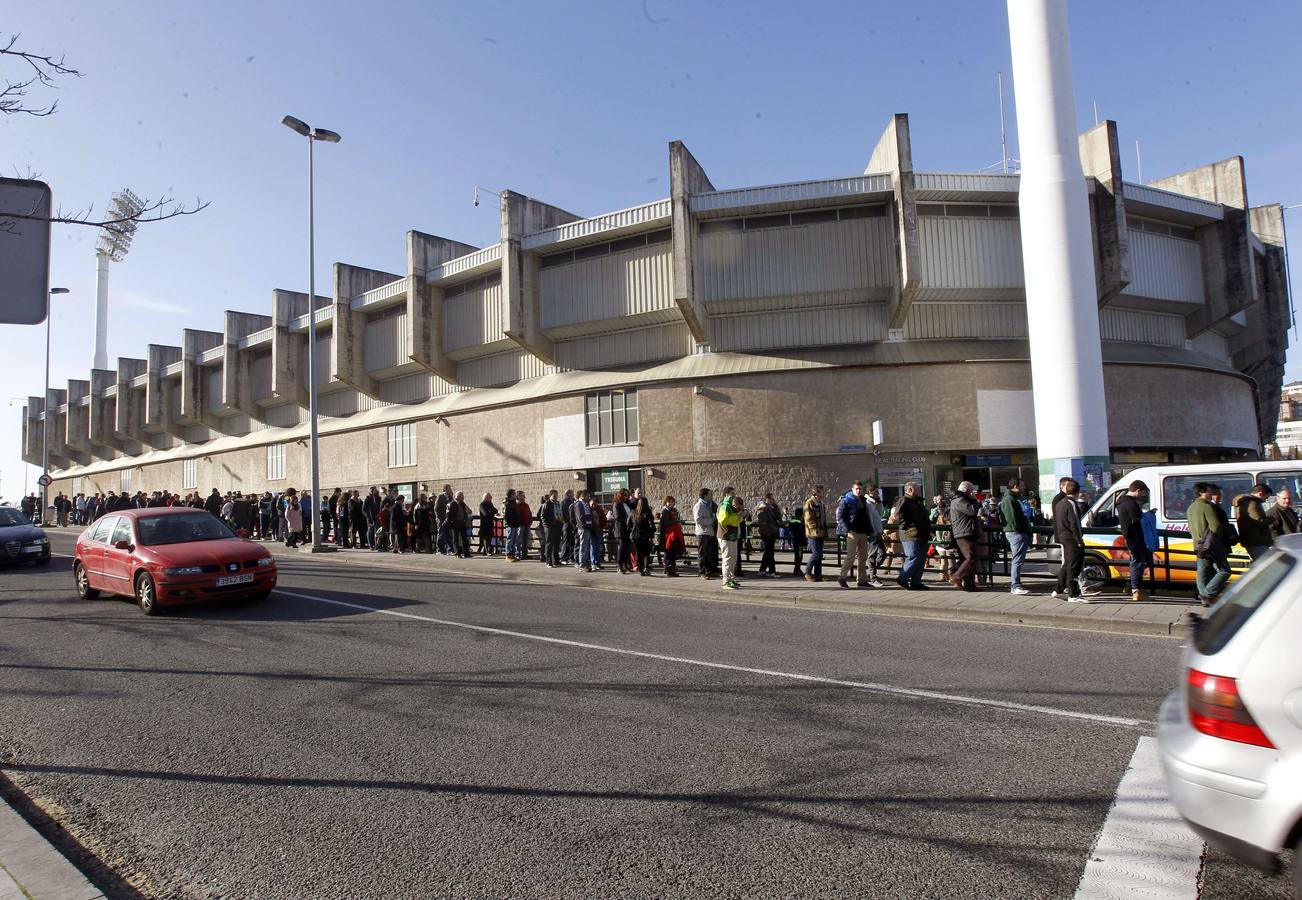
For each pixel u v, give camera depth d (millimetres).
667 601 12203
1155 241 26906
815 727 5363
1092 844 3564
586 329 28219
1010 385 23672
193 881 3494
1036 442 23469
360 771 4773
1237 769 2807
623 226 25953
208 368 47281
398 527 22234
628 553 16031
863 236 24719
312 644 8648
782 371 24484
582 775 4594
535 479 28969
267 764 4941
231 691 6734
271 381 41781
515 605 11602
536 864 3529
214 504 29750
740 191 24422
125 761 5070
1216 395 26281
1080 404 18625
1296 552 3096
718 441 25094
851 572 12977
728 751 4934
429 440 33312
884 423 23828
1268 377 35219
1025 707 5734
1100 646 8125
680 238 23891
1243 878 3246
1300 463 11172
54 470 70875
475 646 8359
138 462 54625
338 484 37594
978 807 3990
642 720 5617
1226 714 2877
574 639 8695
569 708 5961
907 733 5191
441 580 15422
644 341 27656
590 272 27516
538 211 28797
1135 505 10797
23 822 4047
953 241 24859
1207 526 9836
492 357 32062
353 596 12672
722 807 4090
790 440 24375
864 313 25500
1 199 4711
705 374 25344
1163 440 24609
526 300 28047
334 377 34656
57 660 8125
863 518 12883
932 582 13414
